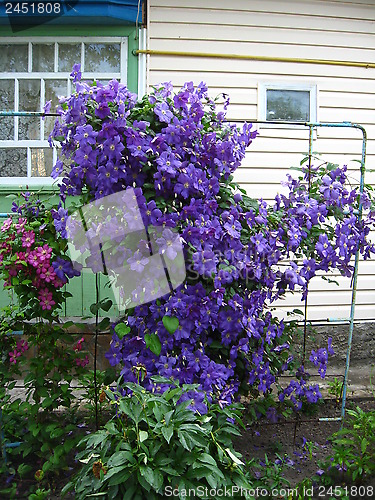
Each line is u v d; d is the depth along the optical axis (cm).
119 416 247
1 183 439
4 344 299
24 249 286
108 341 395
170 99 276
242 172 455
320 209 314
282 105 461
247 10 450
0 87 443
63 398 292
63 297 302
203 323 268
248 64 452
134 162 262
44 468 264
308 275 316
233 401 295
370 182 475
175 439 220
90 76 440
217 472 209
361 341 469
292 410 343
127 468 211
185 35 443
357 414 306
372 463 271
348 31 468
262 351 298
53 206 286
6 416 299
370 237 463
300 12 458
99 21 432
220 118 290
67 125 273
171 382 242
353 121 472
